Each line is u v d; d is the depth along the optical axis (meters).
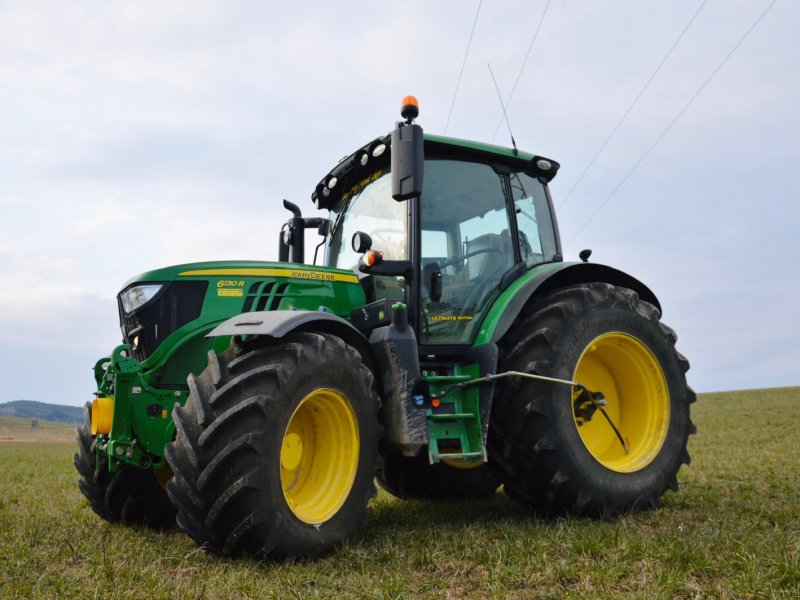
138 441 3.43
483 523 3.86
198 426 2.99
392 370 3.62
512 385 3.85
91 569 2.78
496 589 2.51
